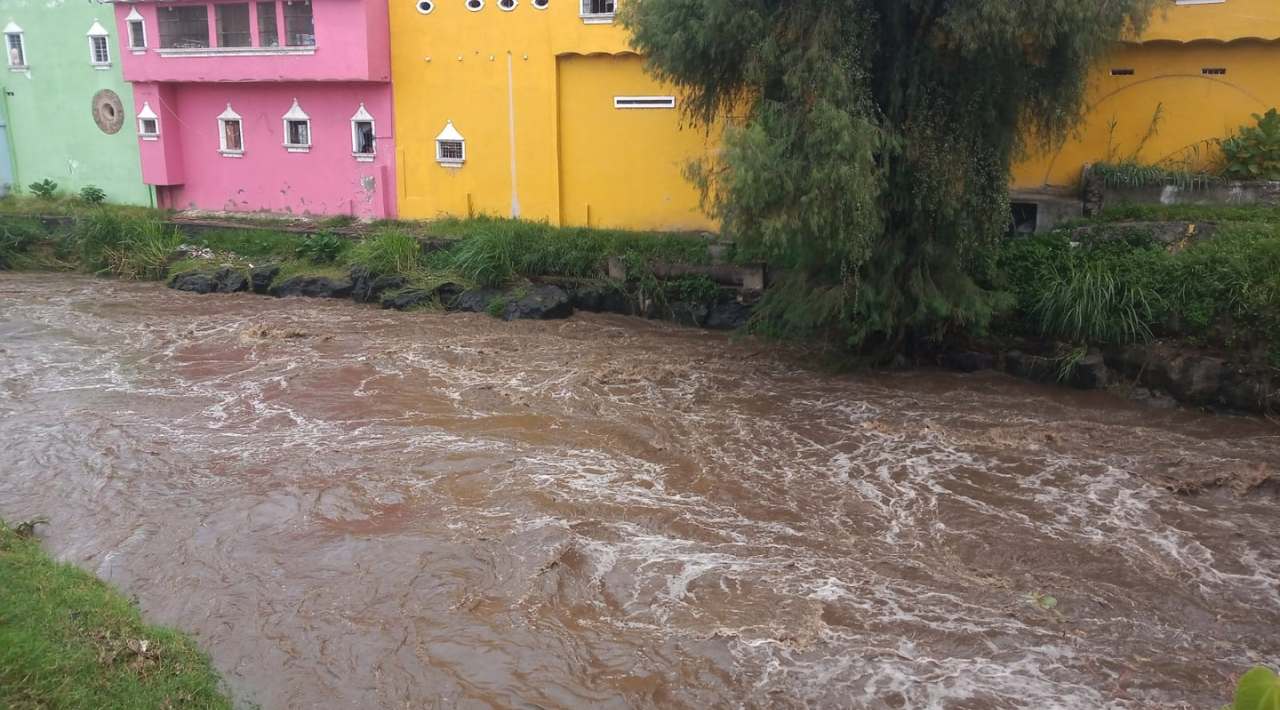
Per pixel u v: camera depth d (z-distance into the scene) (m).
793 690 6.52
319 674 6.64
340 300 18.52
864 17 11.73
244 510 9.09
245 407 12.27
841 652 6.95
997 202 12.38
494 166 19.52
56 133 24.78
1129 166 14.43
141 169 23.48
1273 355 11.50
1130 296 12.41
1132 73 14.80
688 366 14.02
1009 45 11.37
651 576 8.00
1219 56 14.37
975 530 8.90
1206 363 11.84
